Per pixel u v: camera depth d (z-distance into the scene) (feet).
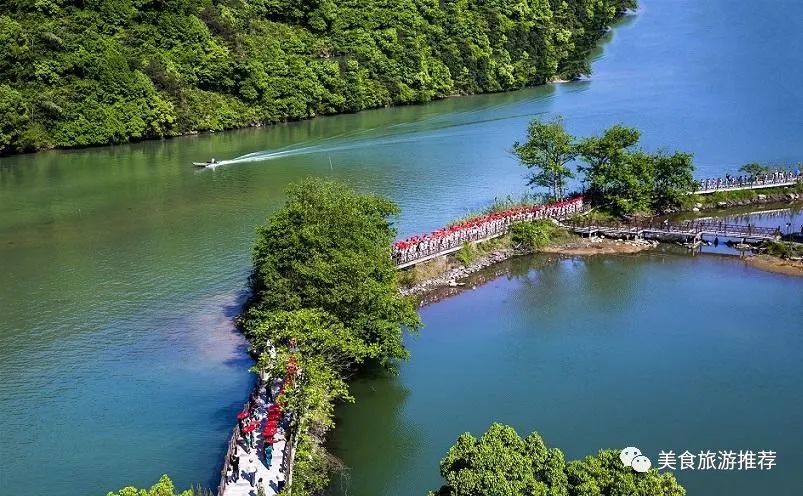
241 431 148.15
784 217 306.96
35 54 441.68
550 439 163.12
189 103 484.33
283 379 157.07
